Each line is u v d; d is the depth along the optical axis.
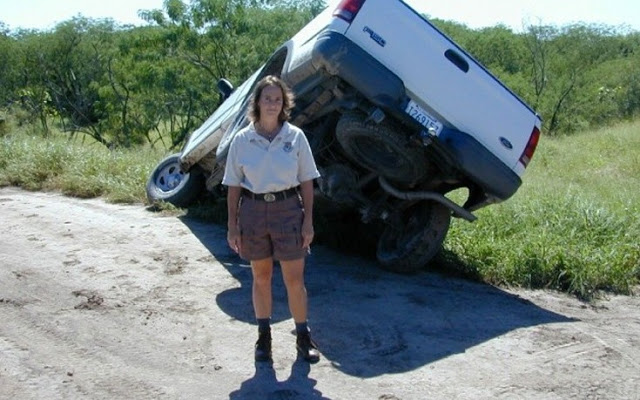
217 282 5.96
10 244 6.87
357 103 5.84
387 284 6.21
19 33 44.22
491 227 7.73
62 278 5.93
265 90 4.22
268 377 4.33
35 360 4.48
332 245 7.30
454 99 5.84
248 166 4.25
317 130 6.46
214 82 27.86
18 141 11.68
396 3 5.84
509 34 39.62
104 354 4.60
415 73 5.78
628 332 5.41
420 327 5.24
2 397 4.01
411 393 4.20
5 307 5.30
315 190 6.70
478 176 5.90
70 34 39.12
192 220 8.05
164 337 4.87
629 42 41.19
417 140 5.79
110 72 32.34
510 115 6.01
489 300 5.97
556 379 4.46
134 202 8.98
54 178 9.91
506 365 4.64
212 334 4.93
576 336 5.20
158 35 27.64
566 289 6.52
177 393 4.13
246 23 27.38
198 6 27.34
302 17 27.77
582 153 17.98
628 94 33.75
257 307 4.50
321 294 5.85
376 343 4.90
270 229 4.30
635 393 4.31
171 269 6.25
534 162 16.70
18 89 38.28
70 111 36.69
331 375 4.39
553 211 8.40
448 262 6.71
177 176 8.87
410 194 6.20
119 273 6.09
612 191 11.17
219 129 7.60
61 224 7.67
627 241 7.52
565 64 36.94
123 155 10.94
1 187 9.96
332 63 5.69
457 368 4.56
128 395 4.09
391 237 6.74
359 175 6.62
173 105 29.80
